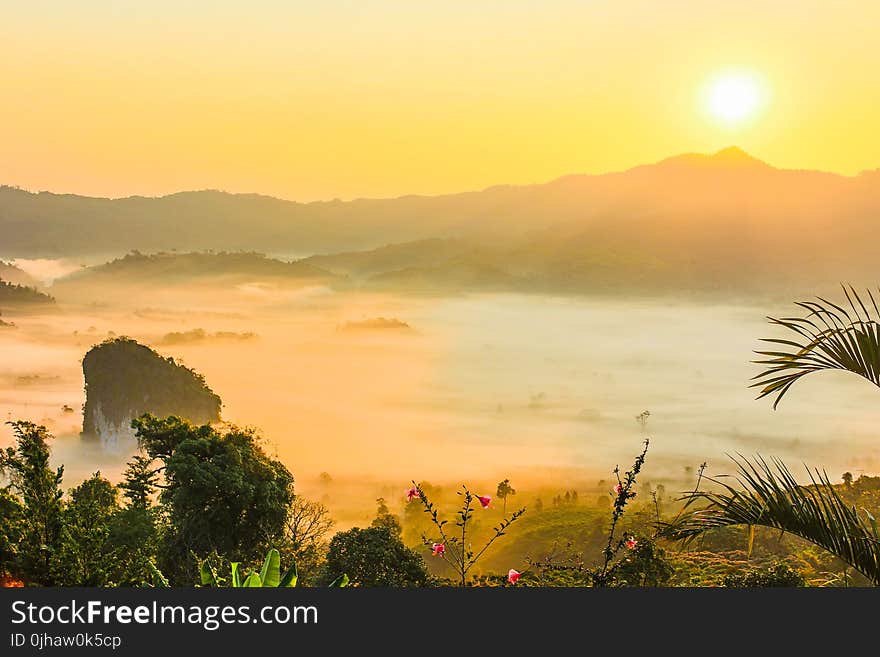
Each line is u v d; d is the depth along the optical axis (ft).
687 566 67.87
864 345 19.99
